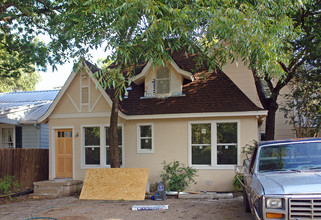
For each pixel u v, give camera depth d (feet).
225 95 42.24
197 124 41.88
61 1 32.24
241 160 39.65
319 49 38.91
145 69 44.32
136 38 30.25
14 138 57.62
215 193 37.42
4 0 40.11
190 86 44.86
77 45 32.60
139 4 27.37
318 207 14.39
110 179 37.65
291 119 52.03
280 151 19.84
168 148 42.19
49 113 46.65
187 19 28.43
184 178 38.42
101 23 30.48
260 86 45.55
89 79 45.62
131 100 45.60
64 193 40.52
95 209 30.89
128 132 43.96
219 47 32.86
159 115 41.63
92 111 45.32
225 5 29.09
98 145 45.21
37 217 27.48
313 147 19.45
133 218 26.68
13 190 43.01
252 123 39.83
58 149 46.78
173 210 29.30
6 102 69.46
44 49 42.11
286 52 38.14
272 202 14.98
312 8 39.11
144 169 37.50
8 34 46.37
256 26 28.04
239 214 26.61
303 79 45.75
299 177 16.78
